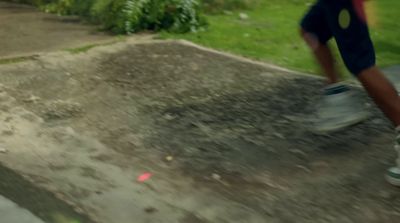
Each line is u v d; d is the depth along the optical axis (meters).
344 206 3.20
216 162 3.75
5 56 5.85
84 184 3.54
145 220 3.16
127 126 4.32
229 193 3.39
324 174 3.55
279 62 5.71
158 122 4.36
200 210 3.24
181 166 3.72
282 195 3.34
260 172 3.61
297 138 4.02
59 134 4.21
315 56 3.76
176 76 5.30
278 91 4.88
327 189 3.38
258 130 4.17
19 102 4.76
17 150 3.98
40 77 5.30
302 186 3.43
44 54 5.93
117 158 3.86
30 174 3.67
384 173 3.52
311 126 4.18
